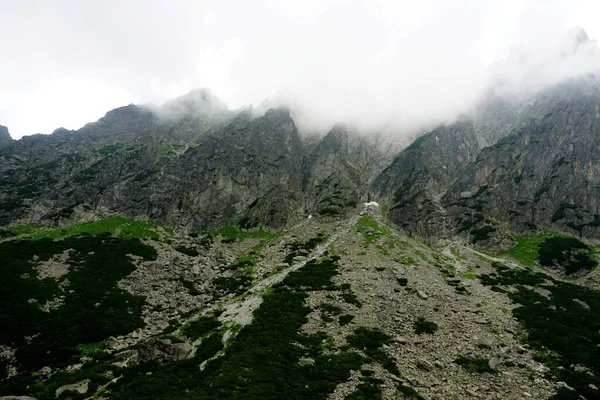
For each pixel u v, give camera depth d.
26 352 50.41
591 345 47.19
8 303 60.03
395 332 50.81
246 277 84.69
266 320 54.75
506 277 83.06
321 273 77.50
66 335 55.72
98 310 63.69
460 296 66.62
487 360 42.75
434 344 47.22
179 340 48.59
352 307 59.41
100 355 50.22
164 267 84.69
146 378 40.97
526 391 36.62
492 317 56.69
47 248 86.56
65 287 69.50
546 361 42.81
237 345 47.25
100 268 79.50
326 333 50.25
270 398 34.31
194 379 39.91
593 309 63.94
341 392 35.84
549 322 55.00
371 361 42.41
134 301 68.56
